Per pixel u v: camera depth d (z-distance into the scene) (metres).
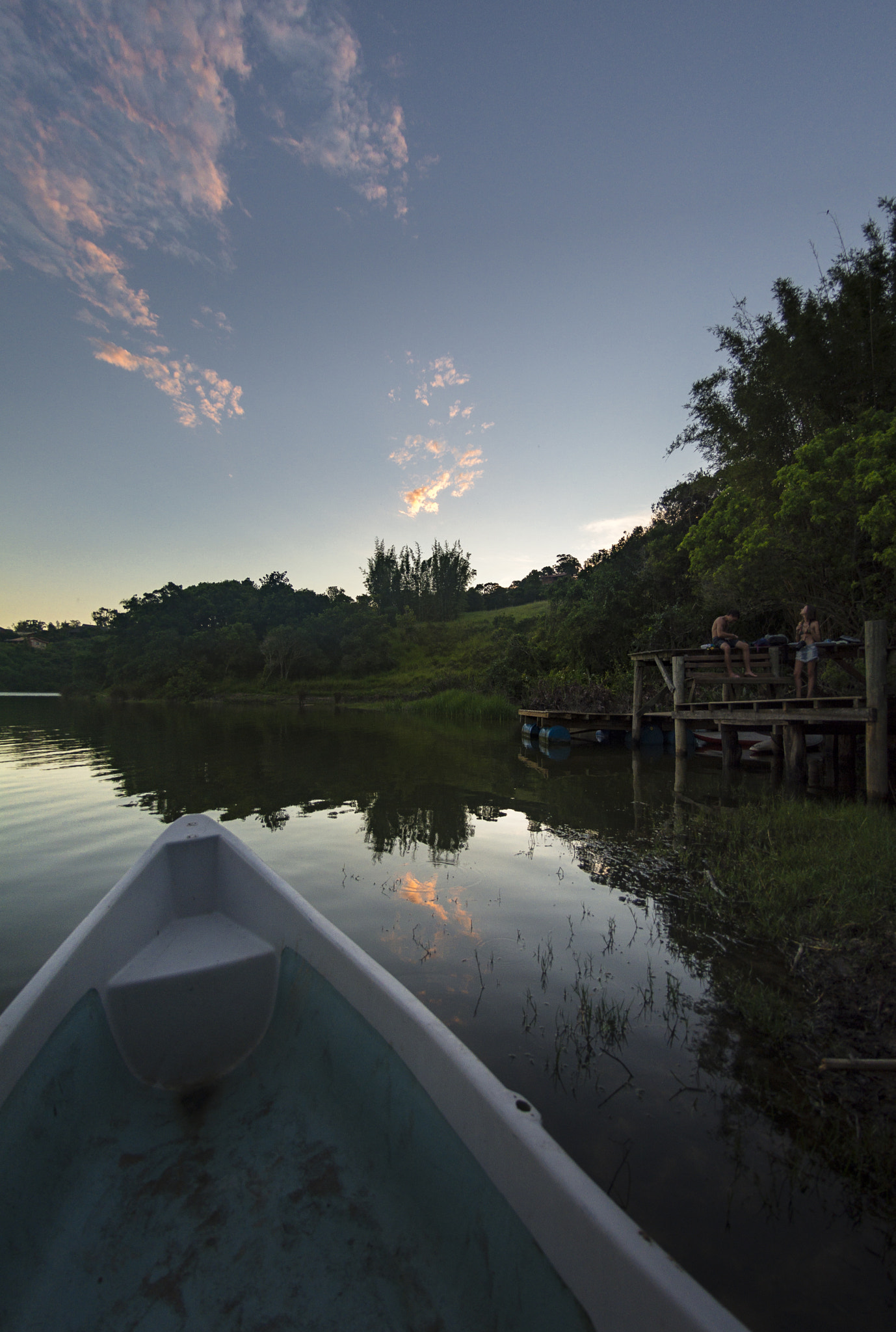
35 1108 2.04
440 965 3.90
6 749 17.31
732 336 15.27
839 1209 2.13
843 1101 2.68
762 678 10.86
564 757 14.19
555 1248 1.45
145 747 17.53
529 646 28.28
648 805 8.77
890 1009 3.32
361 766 12.98
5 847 7.08
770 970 3.86
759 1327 1.73
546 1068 2.88
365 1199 1.99
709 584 15.12
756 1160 2.34
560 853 6.40
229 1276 1.77
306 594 71.31
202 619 72.31
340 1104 2.32
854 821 6.58
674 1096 2.71
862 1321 1.74
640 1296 1.23
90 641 91.31
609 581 25.05
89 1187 2.05
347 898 5.11
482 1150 1.74
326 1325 1.64
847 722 8.98
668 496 24.83
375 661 50.94
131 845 7.13
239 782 11.18
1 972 3.93
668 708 16.81
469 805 8.91
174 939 3.37
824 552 11.99
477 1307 1.58
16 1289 1.69
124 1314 1.68
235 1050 2.91
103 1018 2.67
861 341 12.81
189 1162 2.19
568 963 3.94
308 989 2.79
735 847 6.36
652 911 4.82
